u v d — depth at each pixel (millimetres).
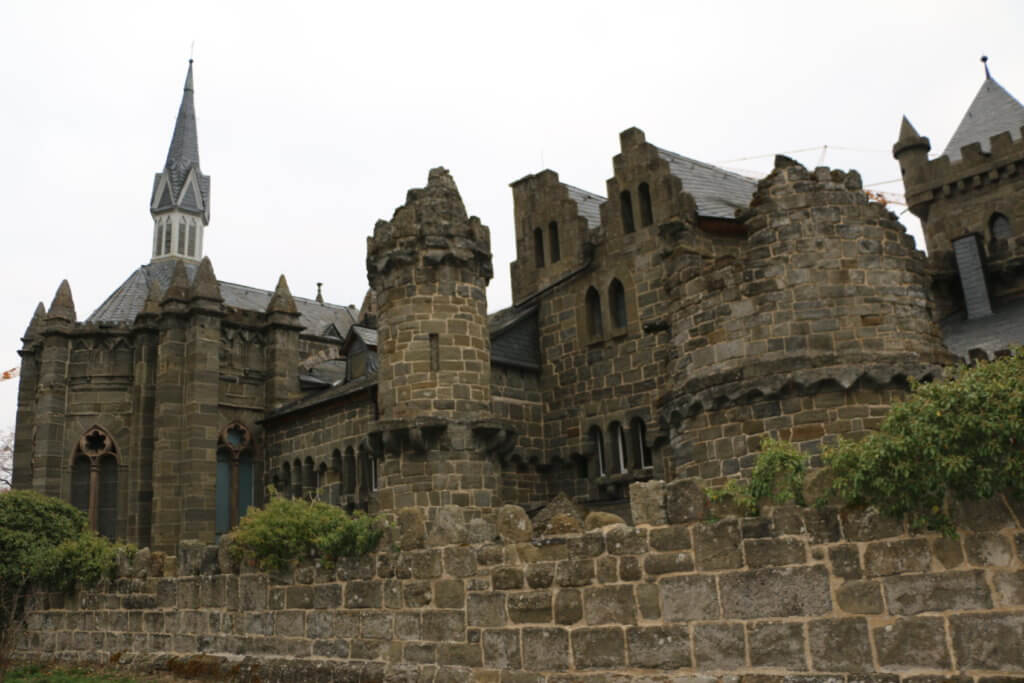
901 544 10938
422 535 16109
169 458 39875
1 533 25516
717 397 19984
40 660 24469
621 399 30188
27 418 44344
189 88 82688
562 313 32750
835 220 19969
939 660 10461
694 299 21188
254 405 42469
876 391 18875
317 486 37062
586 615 13461
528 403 32281
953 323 31297
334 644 17141
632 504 13297
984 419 10234
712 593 12258
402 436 25219
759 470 12305
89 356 42094
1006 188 41125
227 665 18906
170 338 41094
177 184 77875
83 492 41000
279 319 43438
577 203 33688
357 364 38375
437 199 27328
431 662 15406
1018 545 10141
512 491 31109
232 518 40688
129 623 22250
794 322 19531
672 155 34188
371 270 27812
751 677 11711
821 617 11359
